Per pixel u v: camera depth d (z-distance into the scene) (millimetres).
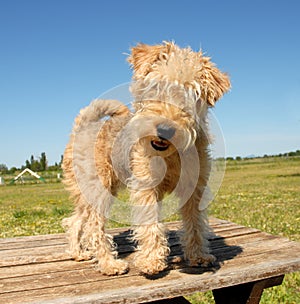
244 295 822
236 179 5523
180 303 859
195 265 821
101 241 858
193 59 812
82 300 648
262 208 2426
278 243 997
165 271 800
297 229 1731
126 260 893
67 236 997
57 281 762
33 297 676
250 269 784
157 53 830
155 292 684
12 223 2133
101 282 751
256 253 911
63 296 678
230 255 897
